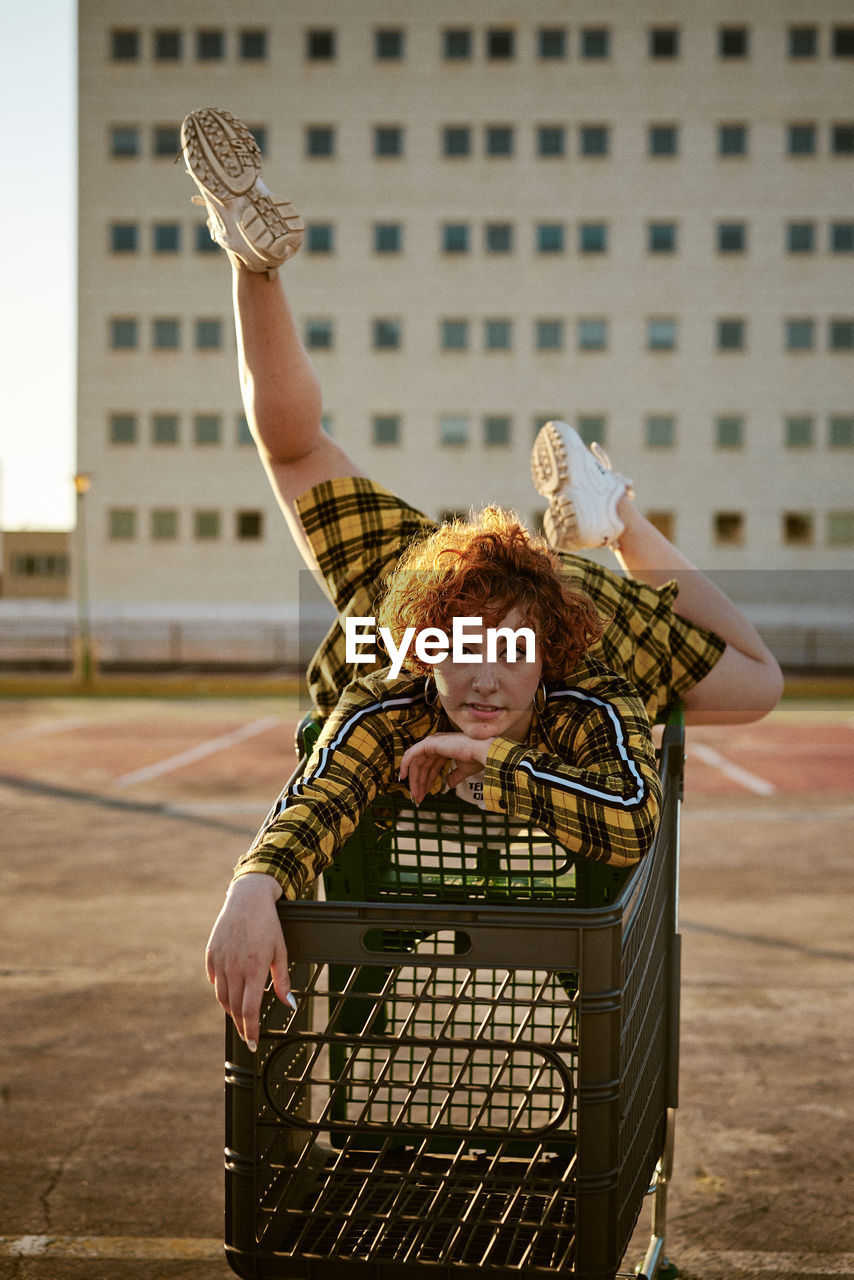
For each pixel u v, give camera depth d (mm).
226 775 12586
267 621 42656
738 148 48094
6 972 5449
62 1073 4184
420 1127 1774
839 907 6688
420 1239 1911
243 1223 1791
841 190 48062
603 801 1881
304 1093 2148
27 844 8727
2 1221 3105
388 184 48094
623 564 3352
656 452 48531
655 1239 2729
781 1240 2990
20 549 71312
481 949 1720
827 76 47781
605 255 48219
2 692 26953
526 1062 2592
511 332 48344
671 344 48344
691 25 47781
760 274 48219
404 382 48469
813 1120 3756
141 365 48656
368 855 2336
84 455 48750
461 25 47844
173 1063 4285
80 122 48062
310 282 48281
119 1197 3242
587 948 1695
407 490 48594
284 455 3211
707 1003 4961
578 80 47875
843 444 48562
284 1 47719
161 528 48938
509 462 48500
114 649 40594
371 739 2076
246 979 1722
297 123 48031
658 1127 2463
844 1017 4781
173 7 47719
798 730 17734
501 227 48188
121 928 6270
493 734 1984
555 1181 1759
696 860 8023
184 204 48219
